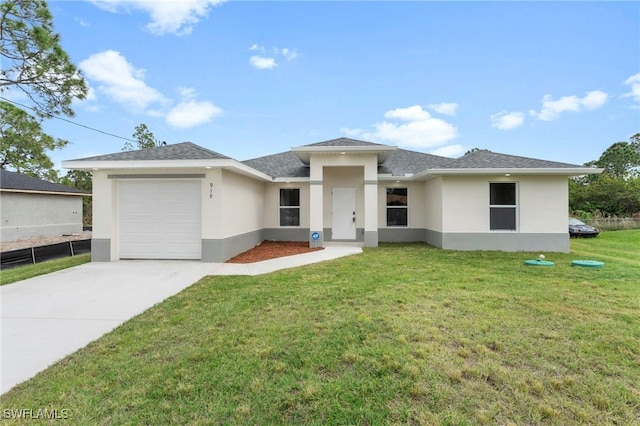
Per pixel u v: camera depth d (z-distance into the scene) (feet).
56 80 36.22
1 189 51.57
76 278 24.18
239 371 10.48
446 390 9.35
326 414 8.40
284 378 10.05
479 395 9.14
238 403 8.87
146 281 23.13
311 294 19.19
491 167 36.37
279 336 13.17
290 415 8.39
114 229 31.81
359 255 33.71
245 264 29.66
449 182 37.93
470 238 37.65
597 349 11.87
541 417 8.23
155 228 31.89
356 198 46.52
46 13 33.96
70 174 94.17
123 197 32.04
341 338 12.88
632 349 11.85
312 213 40.09
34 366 11.03
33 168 78.64
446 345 12.21
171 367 10.78
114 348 12.37
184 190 31.60
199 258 31.42
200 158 30.04
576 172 34.91
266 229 47.52
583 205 88.69
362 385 9.62
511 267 27.14
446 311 15.96
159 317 15.72
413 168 47.55
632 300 17.69
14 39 33.32
